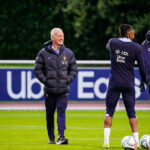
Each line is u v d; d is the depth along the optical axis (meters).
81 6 102.00
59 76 32.16
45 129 41.97
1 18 97.56
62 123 32.50
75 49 103.25
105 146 30.50
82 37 103.25
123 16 98.81
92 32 102.88
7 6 97.44
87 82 54.84
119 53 29.62
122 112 56.06
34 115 53.03
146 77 30.30
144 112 55.97
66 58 32.34
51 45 32.38
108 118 30.25
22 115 53.09
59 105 32.41
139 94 55.00
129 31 29.89
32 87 55.19
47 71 32.12
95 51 102.88
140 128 42.75
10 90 55.16
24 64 58.00
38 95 55.44
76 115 53.66
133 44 29.64
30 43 97.81
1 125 45.00
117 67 29.70
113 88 29.81
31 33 97.69
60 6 100.44
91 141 34.91
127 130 41.56
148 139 29.25
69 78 32.50
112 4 98.25
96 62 54.56
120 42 29.70
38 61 32.16
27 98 55.38
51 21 98.25
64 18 102.25
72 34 103.62
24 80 54.97
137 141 29.58
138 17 97.88
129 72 29.75
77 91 55.00
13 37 97.81
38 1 97.69
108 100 30.08
